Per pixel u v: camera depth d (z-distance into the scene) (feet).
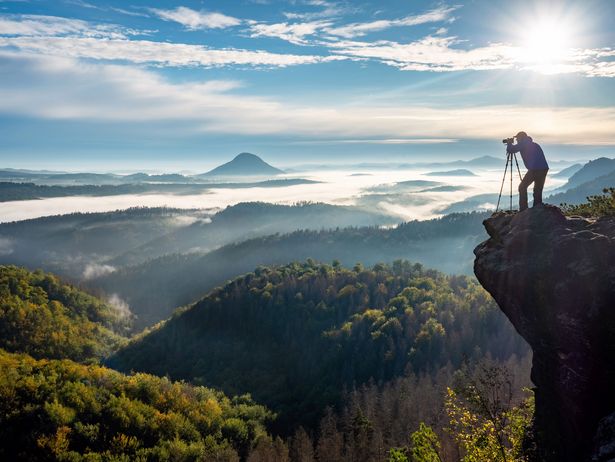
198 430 244.63
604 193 54.60
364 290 513.04
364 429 217.56
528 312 45.29
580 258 41.27
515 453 50.29
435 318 395.55
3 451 189.06
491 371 54.34
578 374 40.16
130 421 221.87
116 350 516.73
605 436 36.04
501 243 50.52
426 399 226.79
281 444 228.84
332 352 392.47
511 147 54.34
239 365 433.07
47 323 508.12
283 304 508.12
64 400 221.25
